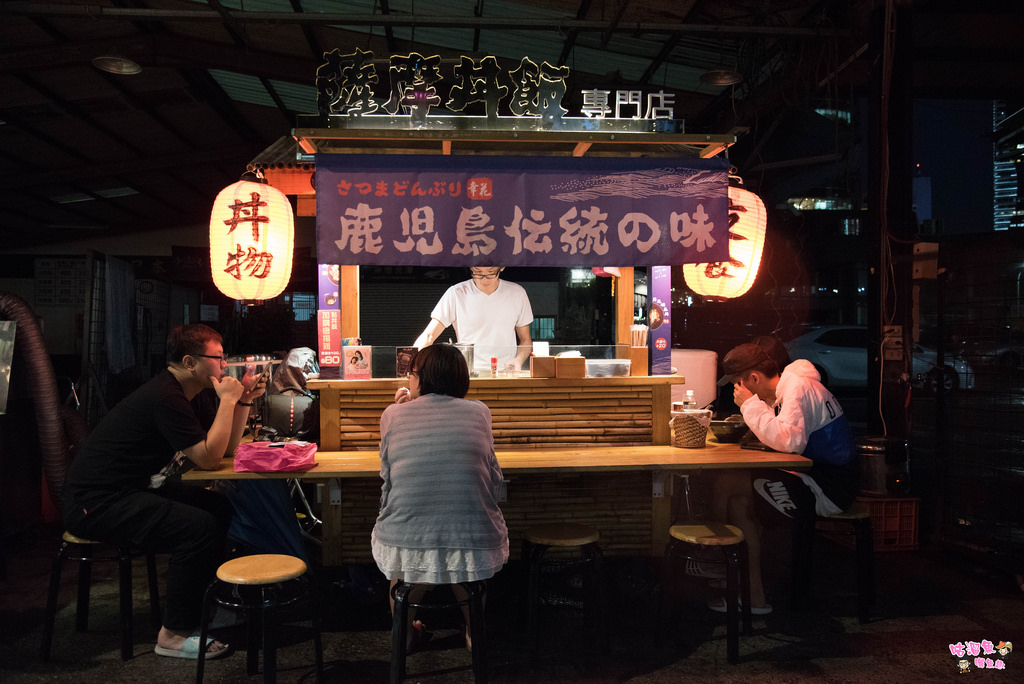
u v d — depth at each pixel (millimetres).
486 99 3807
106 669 3346
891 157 5633
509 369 4523
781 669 3316
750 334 13461
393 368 4301
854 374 13180
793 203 23125
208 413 4359
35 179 10664
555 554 4203
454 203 3781
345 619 3979
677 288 13312
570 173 3838
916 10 5684
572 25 6594
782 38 7098
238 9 7242
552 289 10469
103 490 3428
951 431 5078
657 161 3873
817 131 12469
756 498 4012
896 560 4941
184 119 9750
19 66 7145
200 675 3066
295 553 3939
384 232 3748
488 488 2936
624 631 3756
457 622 3891
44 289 13539
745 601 3633
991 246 4852
